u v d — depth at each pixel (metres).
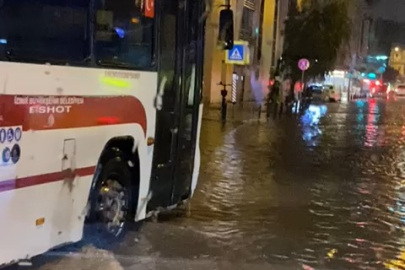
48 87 5.54
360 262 7.74
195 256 7.46
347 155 18.98
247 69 48.22
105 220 7.06
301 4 50.44
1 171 5.04
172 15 7.99
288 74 49.12
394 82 104.12
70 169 5.95
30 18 5.29
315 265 7.48
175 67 8.16
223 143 20.28
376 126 32.72
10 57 5.08
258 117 33.97
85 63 6.11
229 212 10.09
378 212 10.77
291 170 15.16
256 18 49.94
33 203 5.47
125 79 6.92
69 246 7.18
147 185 7.75
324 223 9.72
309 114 41.72
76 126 6.00
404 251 8.38
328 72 52.53
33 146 5.39
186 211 9.95
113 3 6.58
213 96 38.75
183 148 8.65
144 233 8.30
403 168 16.61
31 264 6.58
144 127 7.44
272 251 7.96
